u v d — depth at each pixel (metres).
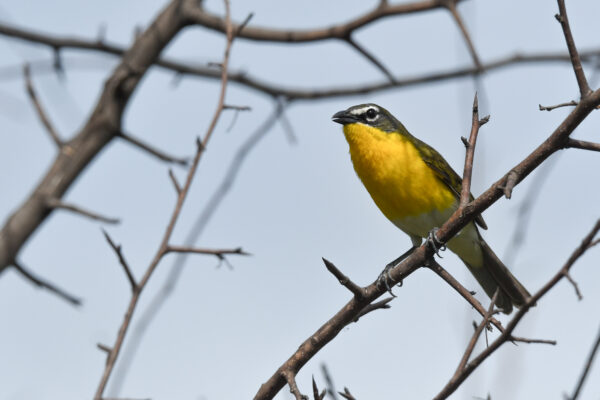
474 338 6.03
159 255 7.07
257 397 7.19
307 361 7.26
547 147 6.61
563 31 6.41
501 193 6.89
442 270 7.27
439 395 5.88
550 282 5.62
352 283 7.16
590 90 6.38
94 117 11.83
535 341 5.75
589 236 5.51
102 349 6.58
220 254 7.16
